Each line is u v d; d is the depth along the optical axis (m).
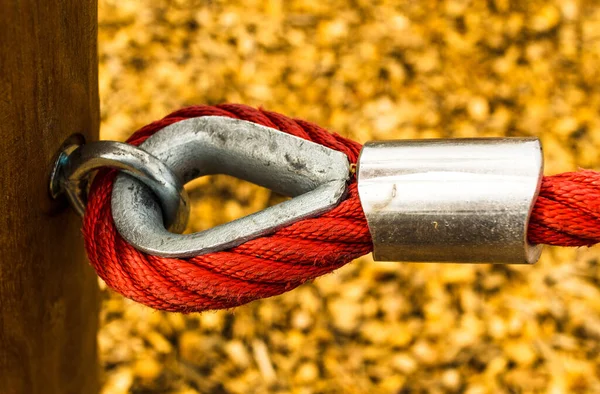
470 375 0.82
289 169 0.35
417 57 0.98
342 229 0.34
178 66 0.96
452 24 1.01
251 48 0.98
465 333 0.84
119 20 0.98
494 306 0.86
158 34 0.98
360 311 0.86
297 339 0.84
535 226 0.33
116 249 0.34
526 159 0.33
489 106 0.96
